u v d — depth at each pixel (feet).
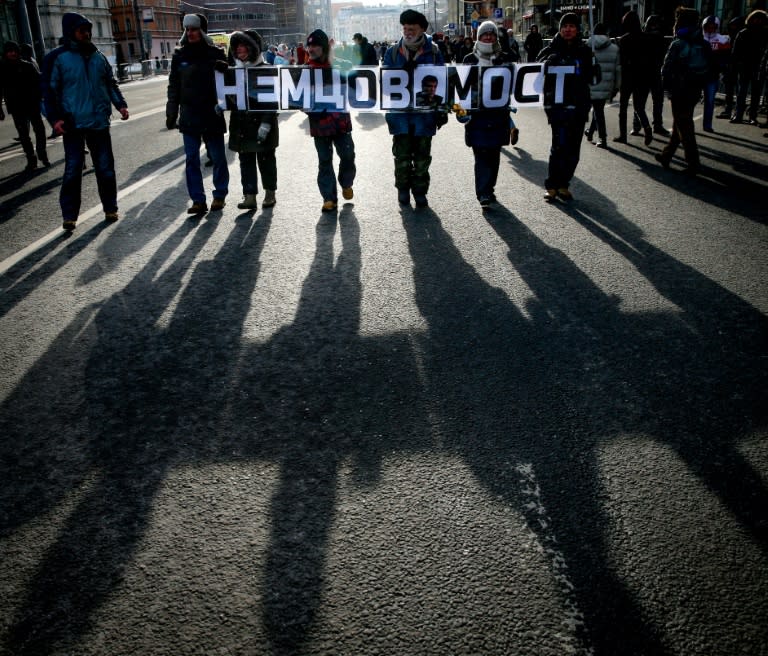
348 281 16.42
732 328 13.34
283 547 7.86
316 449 9.78
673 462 9.21
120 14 286.46
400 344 13.04
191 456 9.73
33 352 13.20
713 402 10.72
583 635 6.56
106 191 22.24
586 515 8.22
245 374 12.10
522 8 156.35
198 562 7.68
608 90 32.22
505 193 24.97
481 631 6.63
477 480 8.95
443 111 21.77
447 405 10.84
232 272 17.31
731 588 7.07
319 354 12.75
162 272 17.47
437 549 7.73
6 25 114.83
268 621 6.84
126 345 13.41
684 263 16.94
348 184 23.48
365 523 8.20
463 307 14.69
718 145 32.96
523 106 21.83
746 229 19.51
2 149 41.50
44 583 7.44
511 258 17.69
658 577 7.24
